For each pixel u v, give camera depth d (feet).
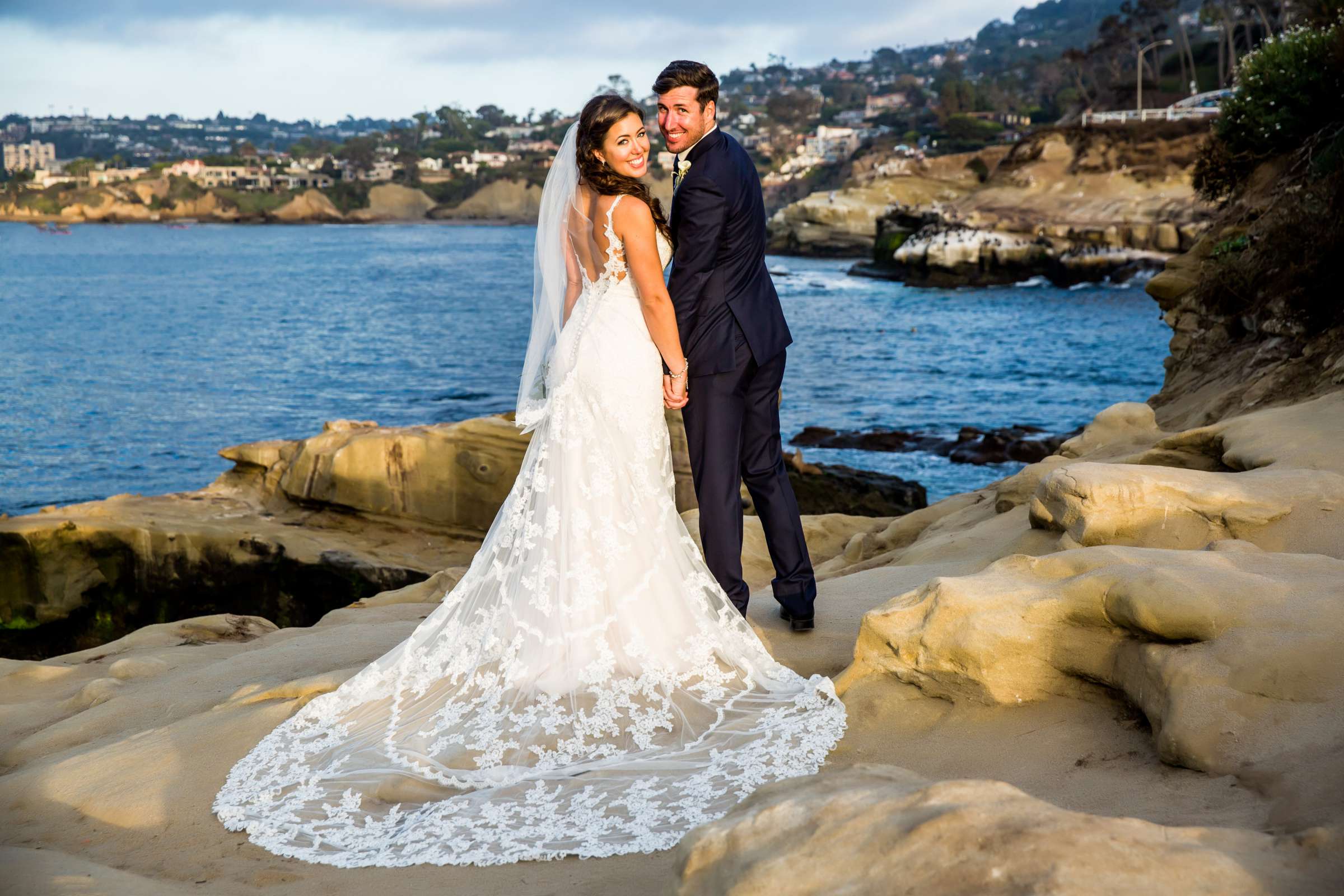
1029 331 137.39
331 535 38.34
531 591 12.07
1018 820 5.47
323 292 230.27
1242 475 13.35
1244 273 31.07
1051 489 13.78
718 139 12.59
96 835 9.70
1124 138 210.79
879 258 233.14
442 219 622.95
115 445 83.51
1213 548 11.07
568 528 12.12
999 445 67.05
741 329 12.71
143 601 35.83
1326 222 27.35
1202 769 7.70
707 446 13.05
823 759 9.93
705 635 12.24
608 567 12.05
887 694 10.77
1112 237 193.26
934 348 122.62
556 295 12.74
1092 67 375.04
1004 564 11.07
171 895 7.93
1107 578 9.56
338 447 39.11
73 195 610.24
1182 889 4.95
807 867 5.60
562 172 12.51
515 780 10.25
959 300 178.91
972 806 5.65
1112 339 127.44
